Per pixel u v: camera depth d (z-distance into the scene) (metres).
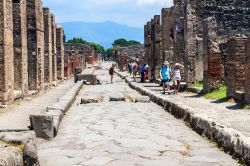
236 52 17.17
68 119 13.70
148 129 11.48
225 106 16.11
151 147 8.95
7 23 17.03
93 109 16.83
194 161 7.68
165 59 32.94
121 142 9.51
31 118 9.88
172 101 15.61
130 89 30.52
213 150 8.70
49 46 29.80
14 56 20.14
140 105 18.45
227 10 29.28
